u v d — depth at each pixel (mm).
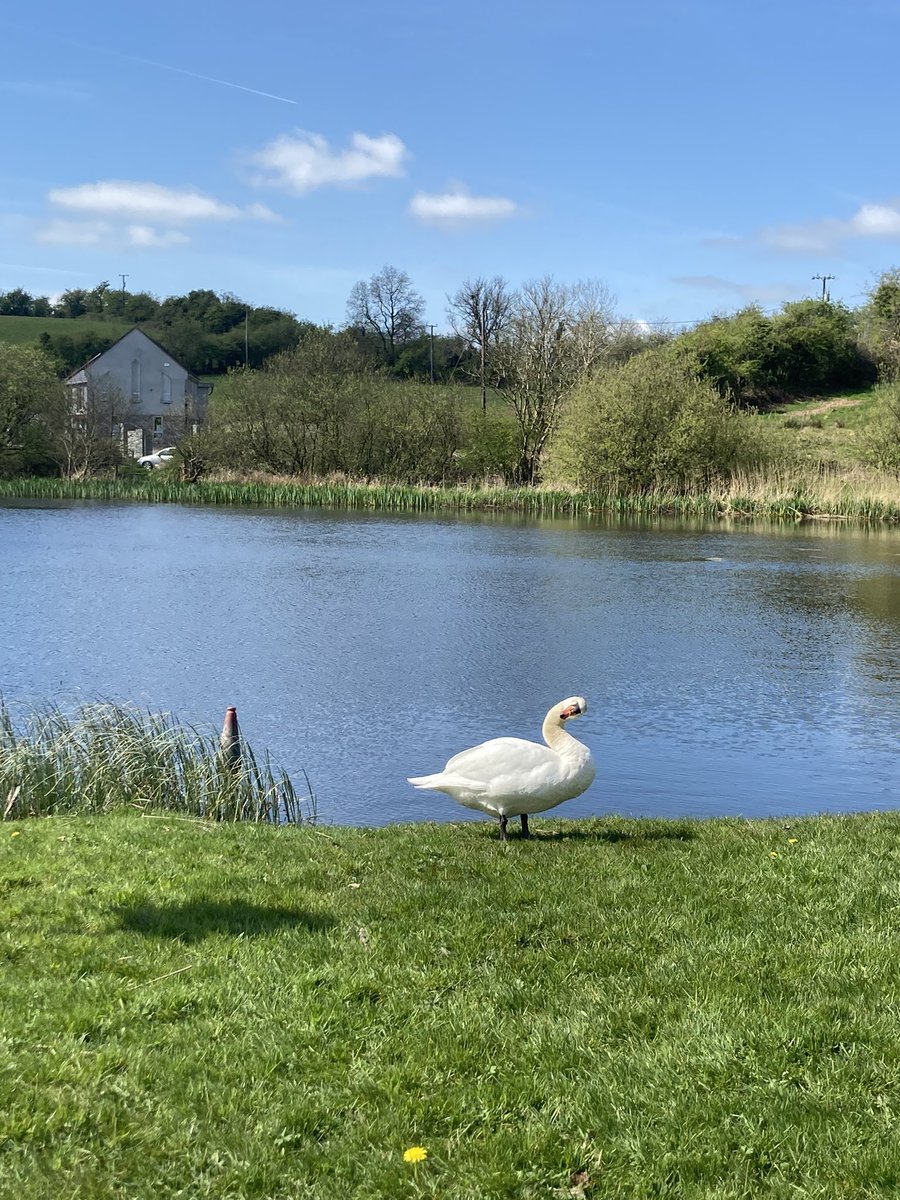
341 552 35906
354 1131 4590
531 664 19734
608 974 6051
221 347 115125
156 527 42875
